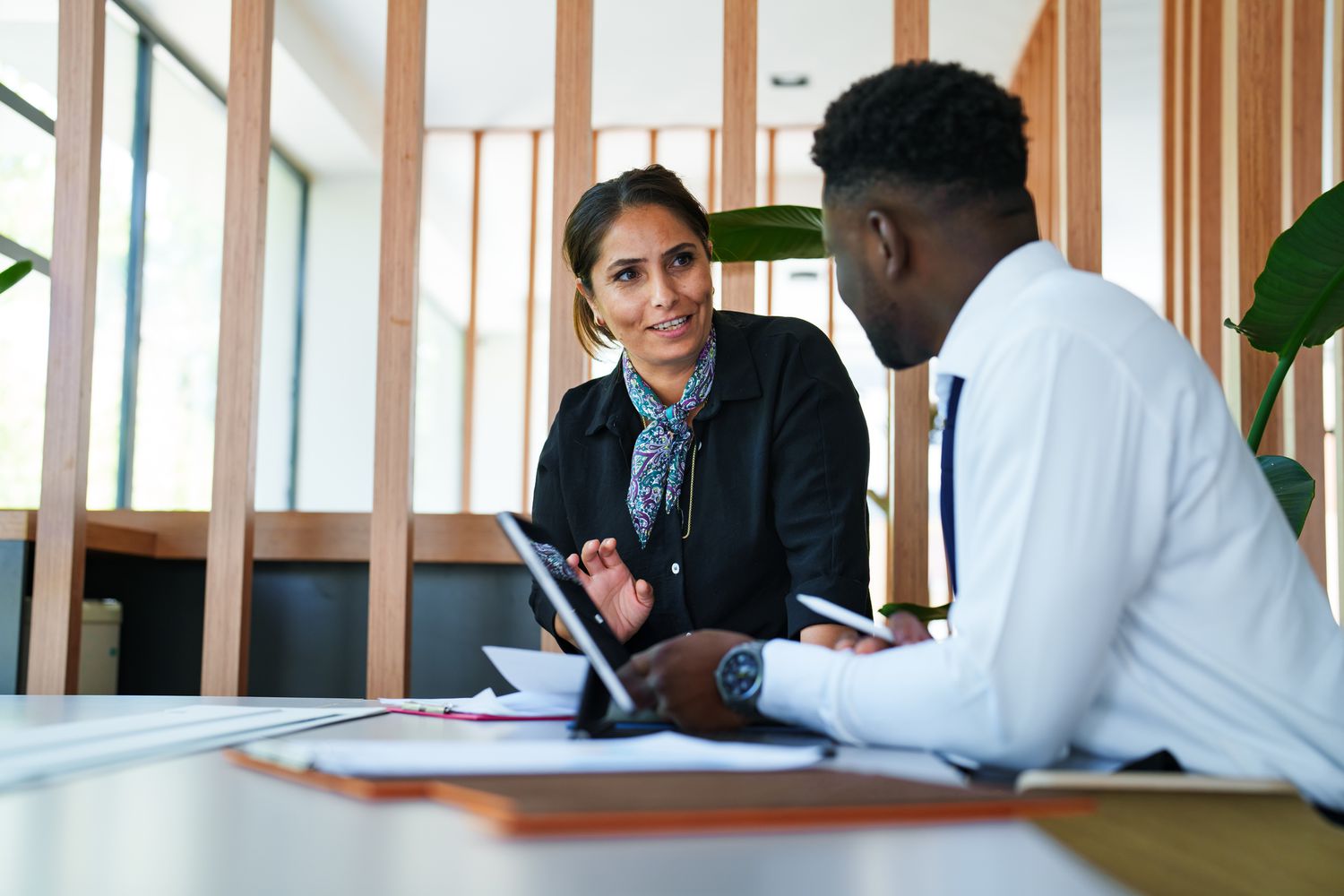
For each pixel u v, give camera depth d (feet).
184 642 8.73
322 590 8.52
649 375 5.32
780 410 5.14
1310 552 7.59
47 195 15.69
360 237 24.08
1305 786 2.67
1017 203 3.12
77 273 7.86
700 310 5.17
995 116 3.07
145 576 8.76
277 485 23.34
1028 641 2.65
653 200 5.11
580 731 3.01
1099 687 2.86
